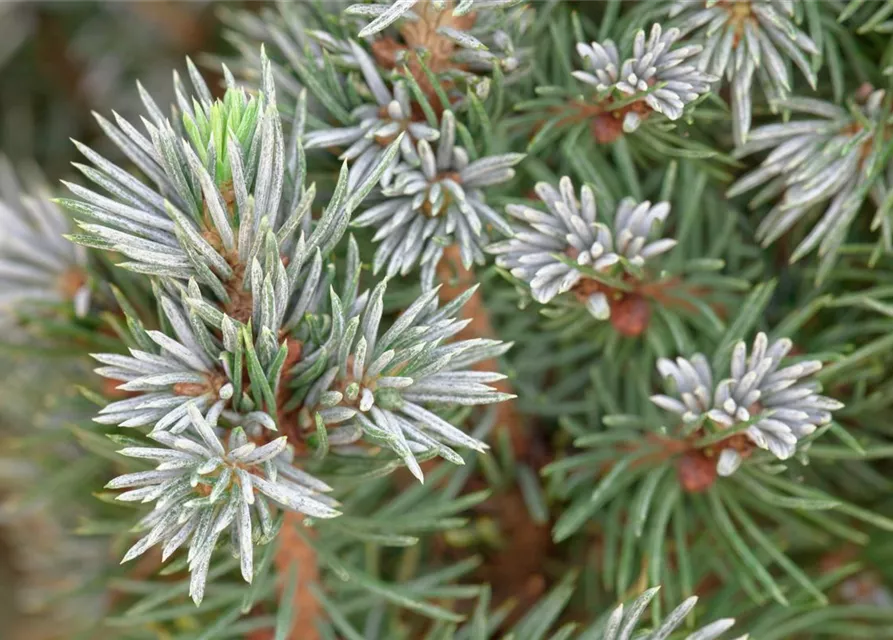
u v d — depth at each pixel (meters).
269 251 0.24
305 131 0.26
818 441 0.27
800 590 0.27
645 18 0.26
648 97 0.25
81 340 0.27
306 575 0.26
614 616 0.25
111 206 0.24
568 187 0.26
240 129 0.24
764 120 0.27
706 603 0.27
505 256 0.26
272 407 0.24
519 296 0.27
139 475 0.24
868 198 0.27
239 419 0.25
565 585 0.27
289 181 0.25
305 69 0.26
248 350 0.24
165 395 0.25
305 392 0.25
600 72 0.26
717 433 0.25
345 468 0.25
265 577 0.26
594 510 0.27
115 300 0.27
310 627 0.27
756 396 0.25
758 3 0.26
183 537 0.24
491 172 0.26
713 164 0.27
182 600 0.27
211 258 0.24
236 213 0.25
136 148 0.25
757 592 0.26
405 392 0.25
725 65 0.26
